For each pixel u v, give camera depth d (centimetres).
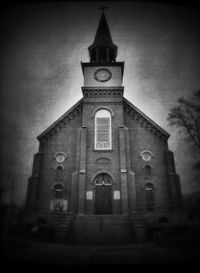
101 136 2116
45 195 1972
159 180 2009
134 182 1931
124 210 1780
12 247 979
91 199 1859
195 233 1145
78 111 2300
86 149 2038
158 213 1567
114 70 2420
